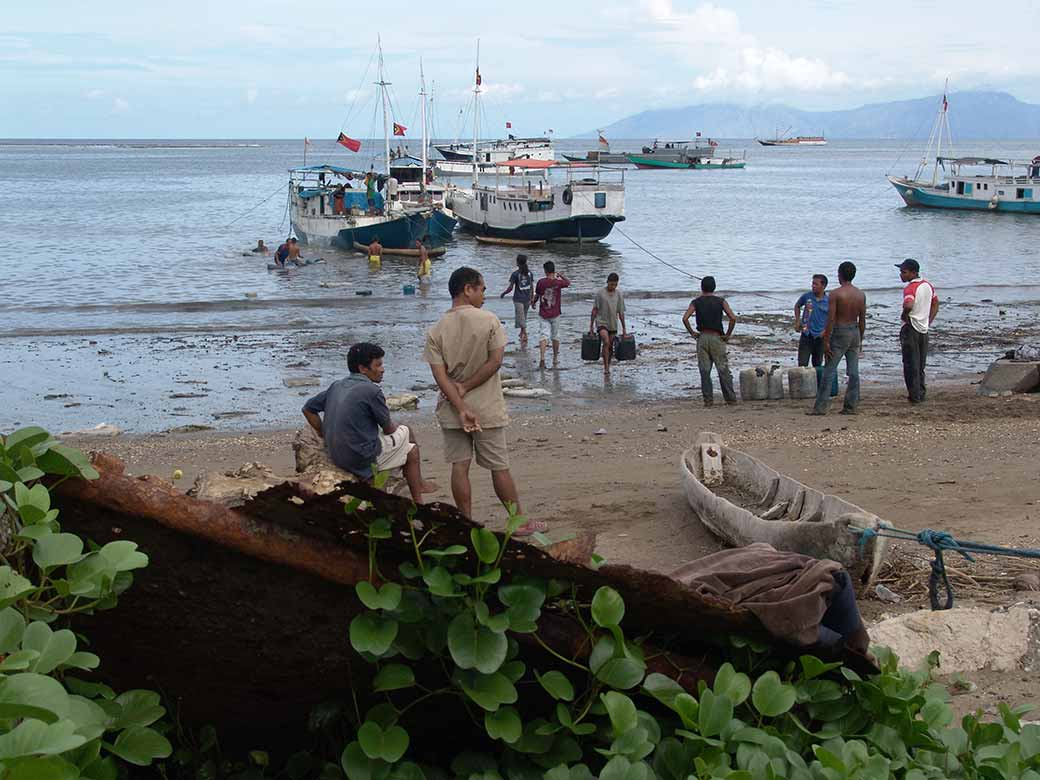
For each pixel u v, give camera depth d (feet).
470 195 164.25
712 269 121.29
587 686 12.75
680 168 536.83
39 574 11.16
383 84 169.17
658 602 12.64
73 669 11.82
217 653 11.98
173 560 11.42
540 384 59.26
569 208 140.46
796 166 596.70
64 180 359.46
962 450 37.27
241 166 520.83
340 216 136.26
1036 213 208.95
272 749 13.03
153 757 10.70
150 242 145.28
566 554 12.53
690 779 11.25
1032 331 77.82
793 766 11.99
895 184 229.86
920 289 49.19
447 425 23.22
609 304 59.88
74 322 80.43
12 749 8.39
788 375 53.88
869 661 13.78
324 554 11.50
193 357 66.74
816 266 124.47
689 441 41.70
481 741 12.86
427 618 11.78
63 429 48.14
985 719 16.01
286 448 42.34
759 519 23.80
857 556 20.81
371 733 11.34
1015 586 21.98
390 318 83.56
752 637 13.35
